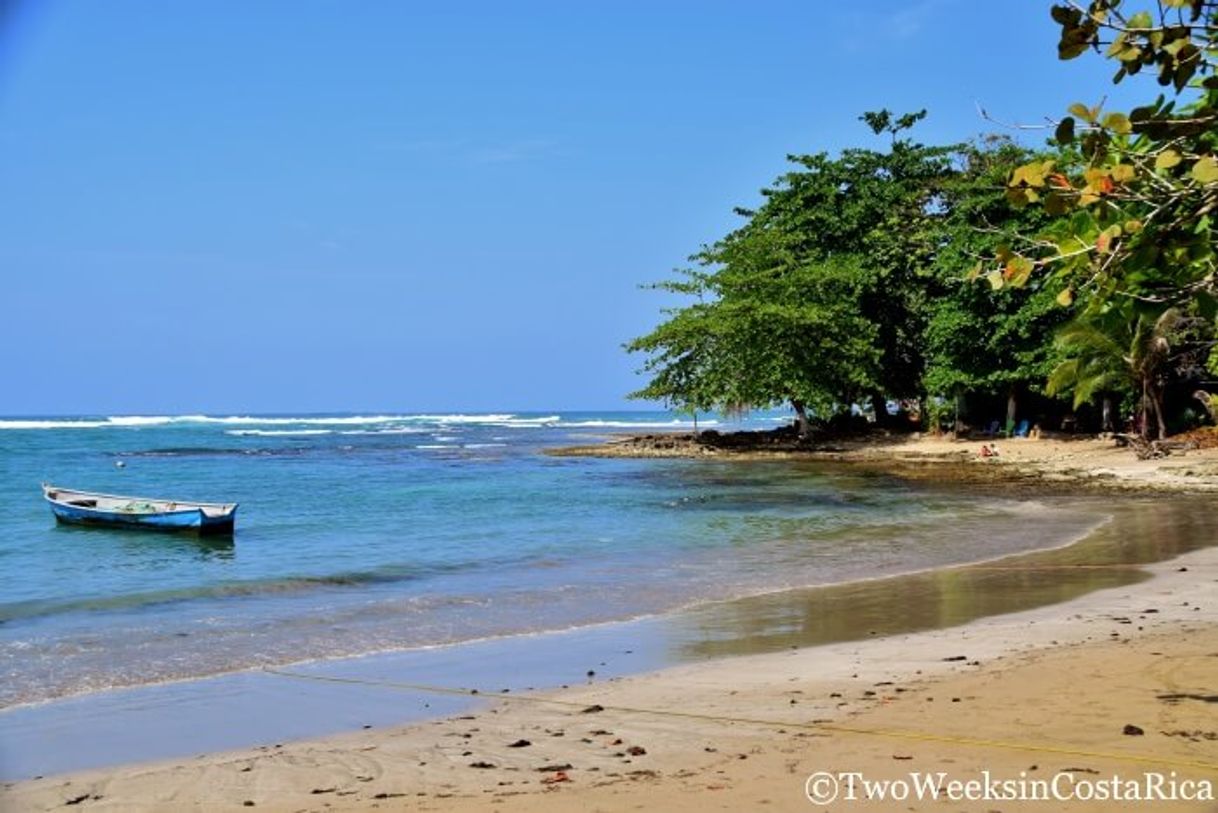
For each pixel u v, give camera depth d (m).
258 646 11.28
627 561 17.56
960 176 50.78
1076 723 6.88
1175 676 8.09
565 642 11.27
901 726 7.07
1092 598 12.80
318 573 16.62
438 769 6.74
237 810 6.13
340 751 7.30
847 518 23.78
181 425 116.62
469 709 8.51
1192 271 5.07
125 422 130.88
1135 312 5.15
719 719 7.66
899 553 18.03
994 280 5.08
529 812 5.67
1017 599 13.05
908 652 10.02
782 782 5.98
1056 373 37.91
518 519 24.38
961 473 36.28
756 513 25.11
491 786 6.27
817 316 47.19
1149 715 7.02
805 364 49.25
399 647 11.19
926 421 53.31
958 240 44.12
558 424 120.12
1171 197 4.72
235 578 16.33
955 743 6.57
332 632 12.00
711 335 50.44
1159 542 18.30
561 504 27.88
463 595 14.38
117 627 12.38
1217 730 6.61
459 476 38.66
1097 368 37.53
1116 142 5.04
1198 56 4.68
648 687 8.98
